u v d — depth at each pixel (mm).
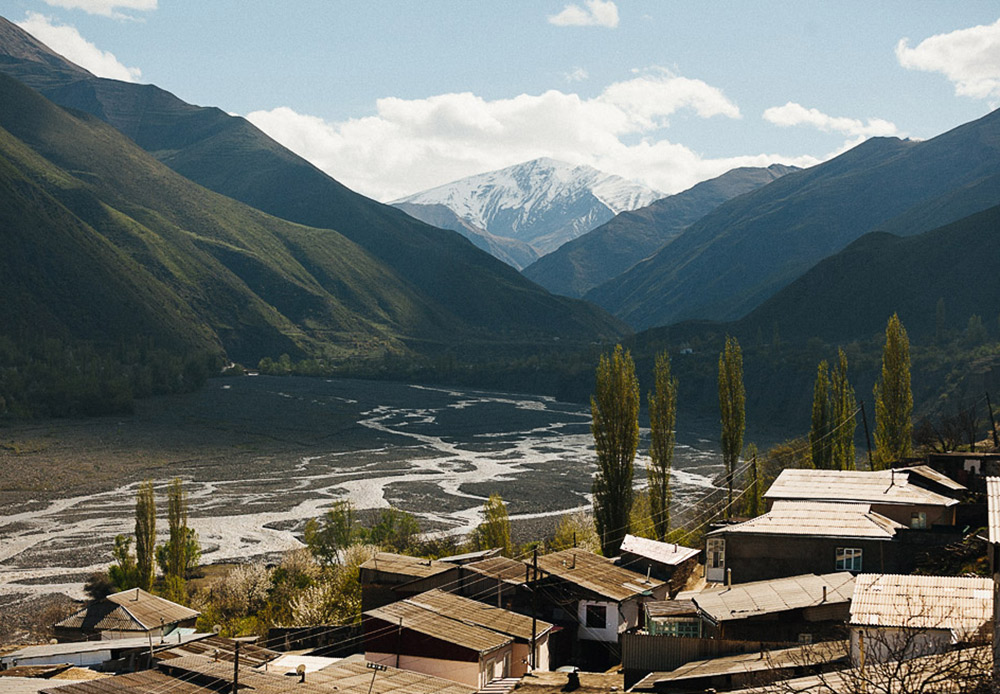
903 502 55531
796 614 37281
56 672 50906
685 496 134750
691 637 36562
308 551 95688
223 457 199500
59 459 190625
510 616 48125
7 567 106375
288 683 39312
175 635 64312
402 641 43375
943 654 24594
